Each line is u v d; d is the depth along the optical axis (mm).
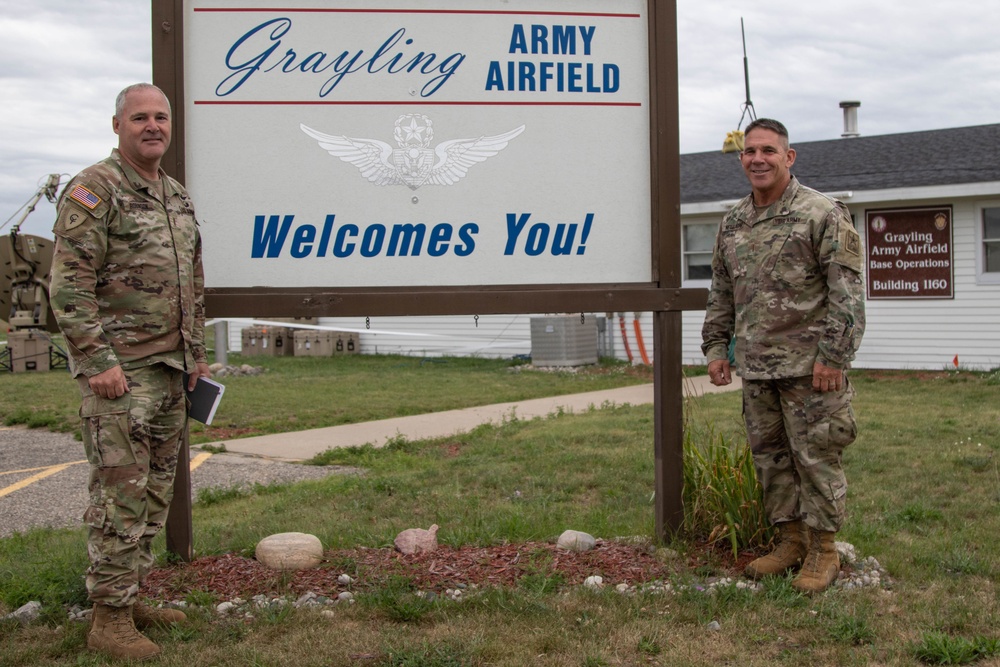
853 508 5773
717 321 4539
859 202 15258
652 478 6883
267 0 4469
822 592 4078
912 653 3426
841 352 3908
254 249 4504
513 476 7113
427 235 4613
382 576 4293
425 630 3723
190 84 4449
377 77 4555
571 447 8281
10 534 6020
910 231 15109
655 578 4281
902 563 4492
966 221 14664
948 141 17328
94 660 3412
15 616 3865
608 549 4723
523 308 4602
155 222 3578
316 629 3709
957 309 14797
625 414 10445
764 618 3773
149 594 4113
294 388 14398
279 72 4496
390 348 21156
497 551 4719
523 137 4668
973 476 6691
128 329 3523
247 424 10820
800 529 4324
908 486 6383
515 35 4637
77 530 5953
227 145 4473
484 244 4656
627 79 4734
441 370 17266
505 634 3635
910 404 10688
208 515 6320
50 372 17422
